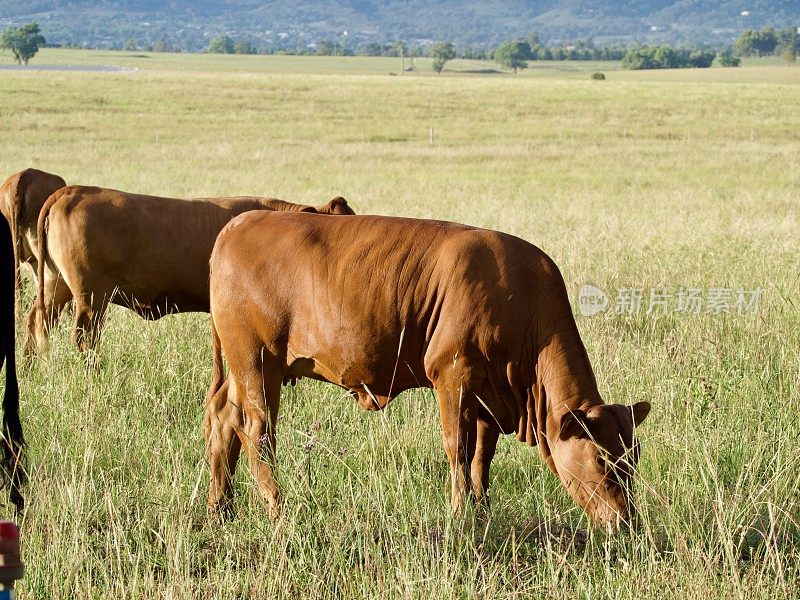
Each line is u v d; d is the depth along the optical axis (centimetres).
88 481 873
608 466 764
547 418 823
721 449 952
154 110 8519
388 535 792
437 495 878
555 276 845
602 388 1104
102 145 5622
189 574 730
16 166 4388
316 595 720
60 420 1017
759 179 4169
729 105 9756
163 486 872
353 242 869
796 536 833
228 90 11725
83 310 1330
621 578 720
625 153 5509
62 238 1312
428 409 1064
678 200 3347
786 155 5297
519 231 2447
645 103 10125
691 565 726
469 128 7388
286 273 878
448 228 865
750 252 1906
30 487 839
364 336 852
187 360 1238
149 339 1294
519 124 7750
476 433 849
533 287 836
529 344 833
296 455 949
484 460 892
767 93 11775
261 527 829
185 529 795
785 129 7238
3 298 897
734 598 694
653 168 4731
